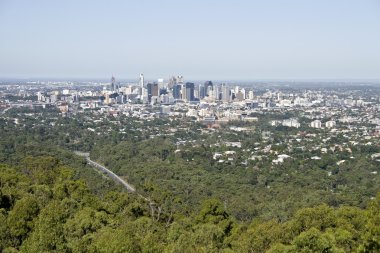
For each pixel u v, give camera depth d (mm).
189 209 116750
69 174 114562
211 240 68500
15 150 194000
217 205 91688
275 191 160250
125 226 75938
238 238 71562
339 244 62500
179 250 65062
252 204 138750
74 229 70688
